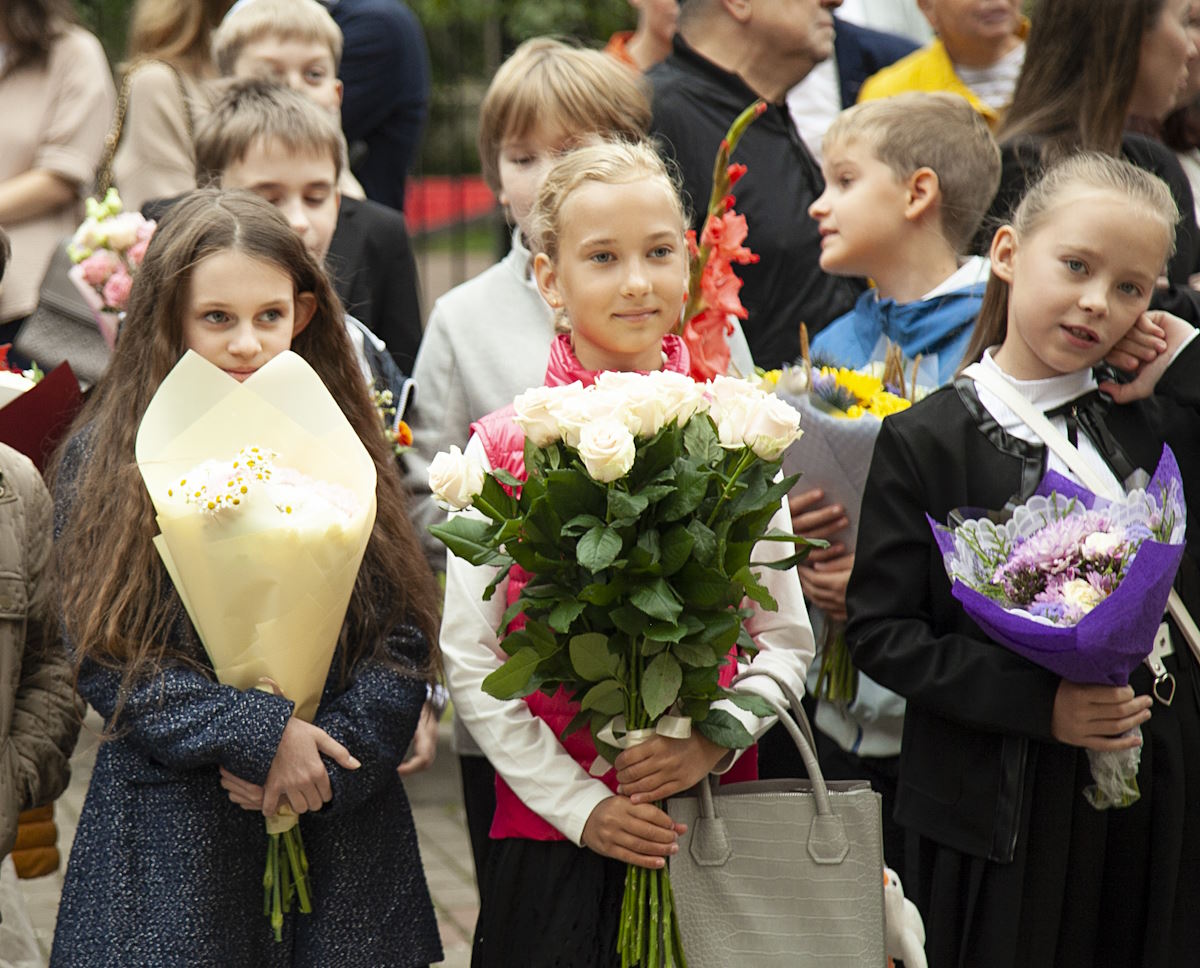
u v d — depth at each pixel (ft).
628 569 15.24
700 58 27.40
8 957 20.01
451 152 53.21
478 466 15.64
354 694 17.10
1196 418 19.47
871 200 23.26
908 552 18.51
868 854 16.33
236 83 24.93
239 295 17.28
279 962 16.88
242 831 16.75
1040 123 24.59
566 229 17.65
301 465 17.02
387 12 35.83
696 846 16.17
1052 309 18.19
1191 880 18.48
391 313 28.25
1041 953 17.72
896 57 34.76
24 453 20.07
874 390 21.24
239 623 16.24
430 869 30.63
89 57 33.58
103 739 16.79
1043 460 18.33
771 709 16.31
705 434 15.70
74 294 24.00
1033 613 17.02
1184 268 25.72
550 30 50.75
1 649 17.43
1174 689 18.37
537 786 16.62
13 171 33.04
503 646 15.75
